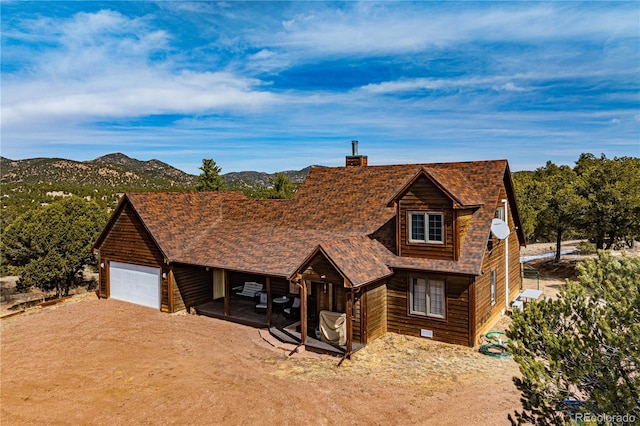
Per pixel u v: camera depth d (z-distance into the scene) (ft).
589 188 91.91
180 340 57.72
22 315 74.13
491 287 60.23
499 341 52.70
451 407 37.37
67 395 41.70
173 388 42.70
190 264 68.80
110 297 82.79
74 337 60.13
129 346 55.67
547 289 82.89
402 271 56.44
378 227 64.75
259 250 67.21
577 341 23.99
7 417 37.50
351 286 48.14
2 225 132.77
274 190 143.84
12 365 50.14
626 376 22.39
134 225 76.84
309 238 67.21
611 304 24.57
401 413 36.63
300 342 53.72
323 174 83.15
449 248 53.52
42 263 92.12
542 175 184.55
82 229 98.89
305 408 37.99
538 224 105.60
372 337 54.39
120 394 41.65
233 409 38.14
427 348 51.85
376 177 75.46
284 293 72.33
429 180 54.54
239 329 62.28
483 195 60.23
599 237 90.48
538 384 22.89
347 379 43.91
